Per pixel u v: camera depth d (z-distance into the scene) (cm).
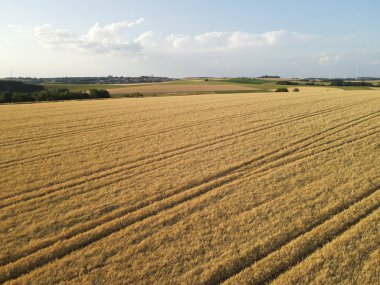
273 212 972
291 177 1247
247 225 902
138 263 755
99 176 1365
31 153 1756
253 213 969
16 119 2947
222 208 1011
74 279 707
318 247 800
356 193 1081
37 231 919
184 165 1452
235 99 4322
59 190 1222
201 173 1341
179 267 736
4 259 796
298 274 702
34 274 729
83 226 936
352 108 2934
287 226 890
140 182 1265
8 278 732
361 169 1303
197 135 2056
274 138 1888
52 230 922
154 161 1545
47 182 1308
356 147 1622
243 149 1681
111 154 1694
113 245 830
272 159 1512
